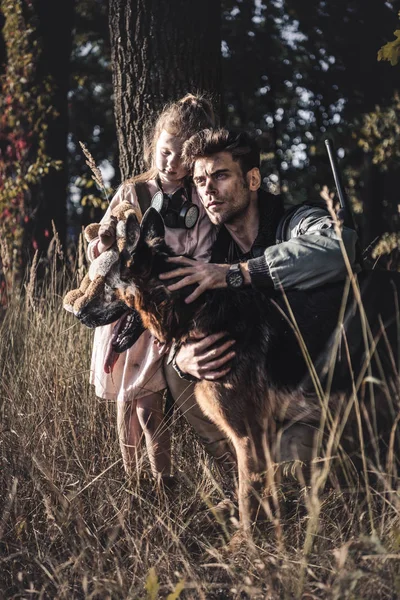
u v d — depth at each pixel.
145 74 5.08
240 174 3.37
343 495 3.22
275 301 3.26
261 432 3.26
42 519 3.39
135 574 2.88
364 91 14.93
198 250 3.63
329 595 2.53
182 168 3.58
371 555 2.61
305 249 3.16
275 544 3.01
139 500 3.27
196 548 3.26
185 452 3.98
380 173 14.89
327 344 3.20
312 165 17.47
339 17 14.73
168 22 5.05
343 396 3.20
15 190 10.73
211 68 5.22
